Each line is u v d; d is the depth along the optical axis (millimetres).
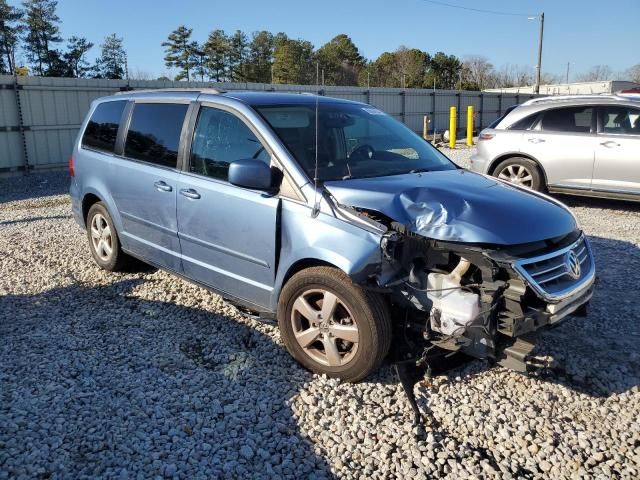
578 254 3711
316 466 2951
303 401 3502
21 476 2816
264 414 3365
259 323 4613
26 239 7465
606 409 3432
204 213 4352
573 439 3154
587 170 8758
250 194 4012
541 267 3344
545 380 3762
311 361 3795
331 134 4324
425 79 74500
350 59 61438
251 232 4008
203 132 4531
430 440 3125
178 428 3217
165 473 2857
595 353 4148
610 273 5926
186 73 68812
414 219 3463
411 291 3459
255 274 4082
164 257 4934
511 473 2887
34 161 15852
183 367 3928
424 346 3664
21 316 4816
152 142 5016
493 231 3287
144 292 5355
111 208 5480
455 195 3562
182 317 4773
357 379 3629
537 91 43969
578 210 9227
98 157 5641
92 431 3186
